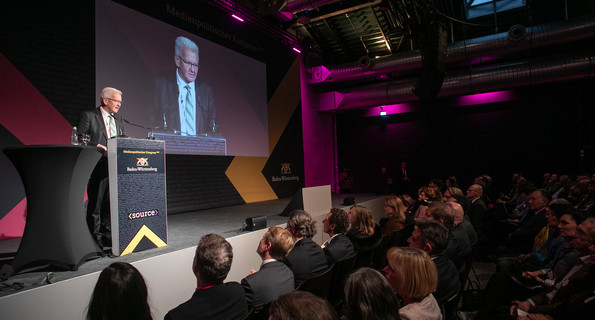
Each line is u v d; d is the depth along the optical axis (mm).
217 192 6422
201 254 1552
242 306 1579
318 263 2318
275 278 1885
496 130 9328
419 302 1382
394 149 10617
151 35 5461
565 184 6320
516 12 8391
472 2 8711
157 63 5523
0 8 3719
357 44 9820
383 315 1040
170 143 5625
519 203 6133
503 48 7566
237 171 6957
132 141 2332
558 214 2617
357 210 2961
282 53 8680
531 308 2154
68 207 1986
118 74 4934
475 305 3021
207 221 4309
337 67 9422
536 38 7262
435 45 7129
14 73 3812
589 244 1877
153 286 2227
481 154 9492
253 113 7535
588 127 8250
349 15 8477
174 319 1383
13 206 3674
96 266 2016
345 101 9820
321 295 2104
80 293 1824
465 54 7867
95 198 2525
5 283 1657
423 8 6656
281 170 8367
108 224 2512
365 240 2918
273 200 7715
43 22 4098
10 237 3627
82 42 4504
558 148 8641
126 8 5109
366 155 10992
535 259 2953
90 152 2080
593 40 7656
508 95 9188
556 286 2229
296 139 9086
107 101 2814
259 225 3336
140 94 5227
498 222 5078
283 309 813
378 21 8508
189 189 5871
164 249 2467
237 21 7270
